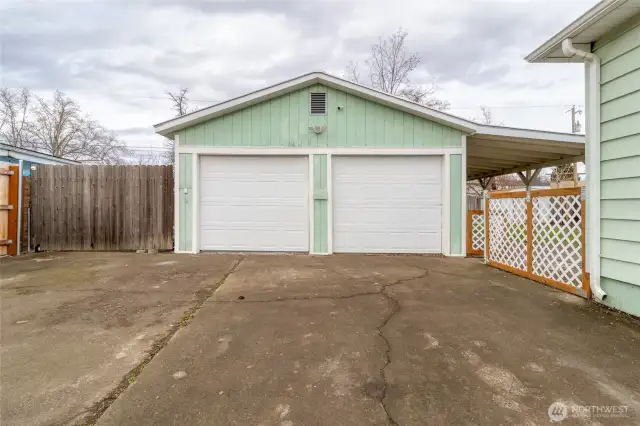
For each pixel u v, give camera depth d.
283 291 4.24
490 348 2.66
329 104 7.09
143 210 7.32
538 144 7.92
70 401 1.95
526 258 5.00
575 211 4.15
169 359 2.47
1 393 2.02
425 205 7.14
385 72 20.16
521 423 1.76
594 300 3.85
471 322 3.21
